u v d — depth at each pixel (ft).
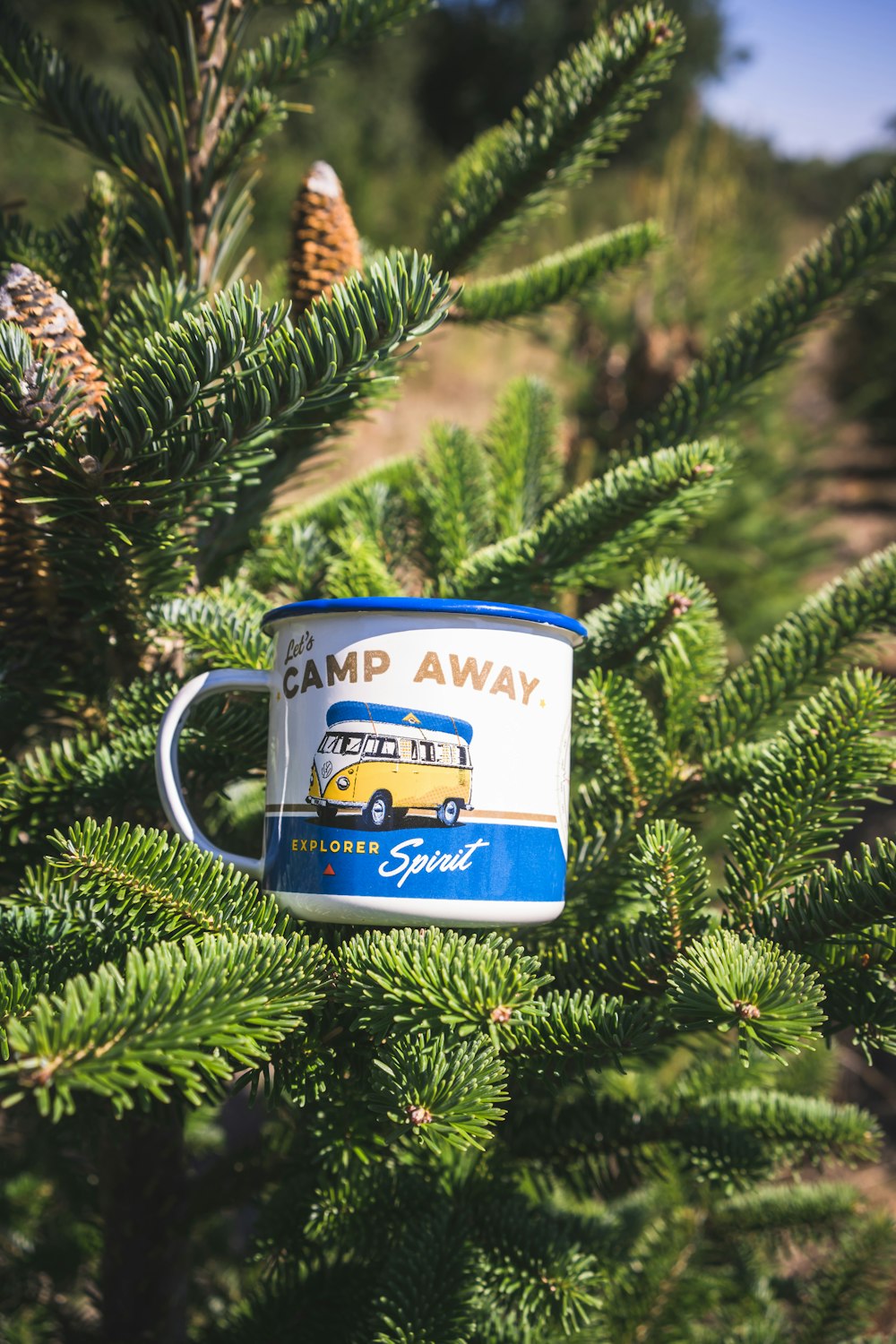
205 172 2.02
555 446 2.41
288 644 1.60
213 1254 2.65
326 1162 1.77
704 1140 1.91
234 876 1.59
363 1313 1.89
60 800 1.76
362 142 15.81
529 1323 1.91
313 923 1.65
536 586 1.93
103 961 1.55
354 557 2.02
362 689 1.54
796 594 5.88
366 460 10.64
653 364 5.69
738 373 2.10
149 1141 2.02
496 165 2.11
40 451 1.55
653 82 2.00
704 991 1.44
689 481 1.81
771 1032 1.41
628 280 2.35
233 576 2.11
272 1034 1.42
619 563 1.94
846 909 1.57
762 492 6.29
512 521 2.29
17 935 1.60
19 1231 2.58
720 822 2.52
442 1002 1.46
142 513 1.64
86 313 1.98
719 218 6.37
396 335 1.55
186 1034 1.36
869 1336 2.34
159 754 1.66
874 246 2.00
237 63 2.03
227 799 1.89
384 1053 1.51
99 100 2.03
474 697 1.54
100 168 2.08
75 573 1.72
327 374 1.56
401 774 1.53
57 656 1.84
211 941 1.47
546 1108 1.94
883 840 1.60
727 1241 2.27
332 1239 1.90
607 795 1.86
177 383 1.52
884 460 11.43
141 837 1.56
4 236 2.06
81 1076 1.32
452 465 2.23
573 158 2.07
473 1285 1.73
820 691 1.85
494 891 1.53
